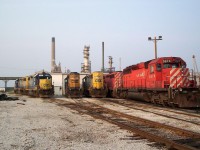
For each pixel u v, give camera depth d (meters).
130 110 20.66
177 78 21.52
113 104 26.69
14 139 10.25
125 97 35.75
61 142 9.64
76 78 42.19
